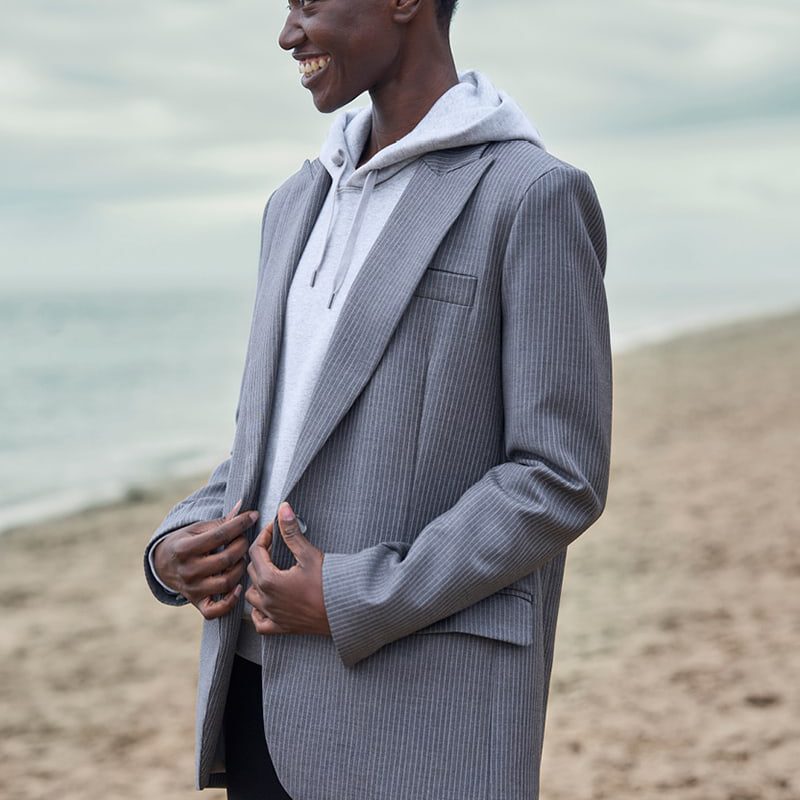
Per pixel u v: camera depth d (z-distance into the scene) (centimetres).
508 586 152
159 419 2031
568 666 456
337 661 150
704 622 502
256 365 168
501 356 153
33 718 464
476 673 148
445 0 161
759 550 628
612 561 628
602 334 156
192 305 6869
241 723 168
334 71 157
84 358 3241
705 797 326
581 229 150
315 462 153
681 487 831
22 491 1260
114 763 412
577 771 350
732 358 1952
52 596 686
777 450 964
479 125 154
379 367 151
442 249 152
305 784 151
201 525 166
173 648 568
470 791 146
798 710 388
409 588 143
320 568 147
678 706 402
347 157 169
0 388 2598
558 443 146
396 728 148
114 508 1040
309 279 165
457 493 153
